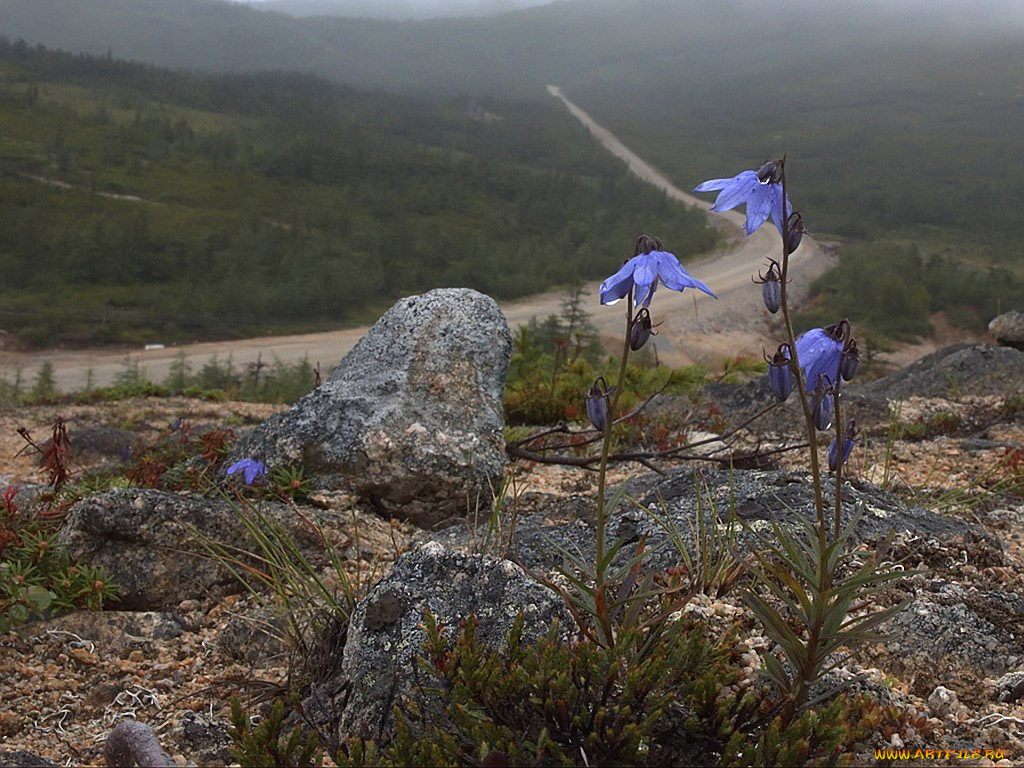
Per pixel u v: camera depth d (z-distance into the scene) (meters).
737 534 4.64
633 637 3.14
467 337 6.91
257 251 144.75
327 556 5.48
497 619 3.72
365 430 6.34
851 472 7.28
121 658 4.70
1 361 79.69
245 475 5.48
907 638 3.84
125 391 18.67
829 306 129.38
